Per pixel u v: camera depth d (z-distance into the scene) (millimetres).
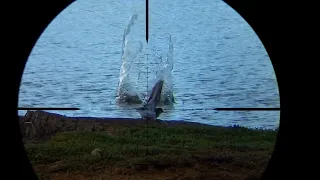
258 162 11508
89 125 15383
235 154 12266
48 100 22625
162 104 19797
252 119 19406
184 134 14883
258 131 15742
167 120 17734
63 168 10883
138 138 13984
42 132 14781
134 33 35750
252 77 26453
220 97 22656
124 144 13297
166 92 20094
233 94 23453
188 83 25266
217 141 14164
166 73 21125
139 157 11750
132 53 23516
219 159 11641
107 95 22203
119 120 16641
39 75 26594
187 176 10406
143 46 26109
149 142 13609
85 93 23000
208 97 22812
